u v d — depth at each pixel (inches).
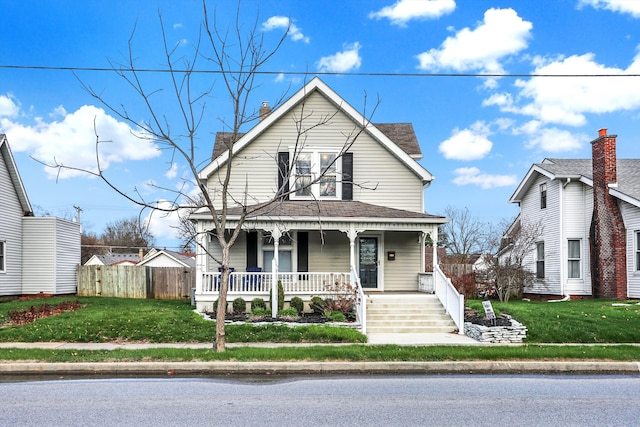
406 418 275.1
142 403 307.1
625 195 835.4
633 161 1014.4
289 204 765.9
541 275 1035.9
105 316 645.9
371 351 450.0
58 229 1034.1
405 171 813.2
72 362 410.9
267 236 763.4
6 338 530.9
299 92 789.2
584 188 952.9
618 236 857.5
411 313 645.3
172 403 307.3
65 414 281.9
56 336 535.8
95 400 315.0
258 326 566.6
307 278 723.4
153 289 1107.3
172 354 432.1
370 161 810.8
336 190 804.0
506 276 973.8
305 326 569.0
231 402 310.3
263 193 791.7
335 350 450.3
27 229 1016.2
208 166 780.6
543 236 1021.2
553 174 946.7
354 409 293.4
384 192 807.1
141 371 404.8
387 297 669.9
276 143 800.3
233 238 461.7
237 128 458.9
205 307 695.7
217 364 407.5
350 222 708.0
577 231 948.6
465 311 658.2
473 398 322.0
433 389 348.5
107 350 452.4
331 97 793.6
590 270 932.0
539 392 340.2
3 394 331.6
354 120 800.3
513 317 613.3
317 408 295.4
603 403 310.5
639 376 399.9
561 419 275.1
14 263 980.6
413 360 422.3
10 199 971.3
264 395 329.4
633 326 566.9
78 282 1122.7
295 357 425.7
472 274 1011.3
